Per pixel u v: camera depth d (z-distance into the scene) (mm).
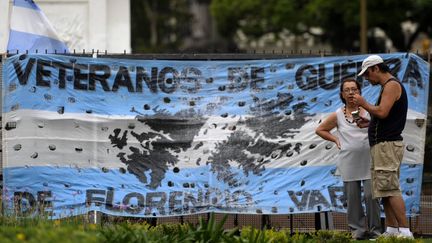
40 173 21484
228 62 21984
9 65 21469
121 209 21484
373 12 70562
